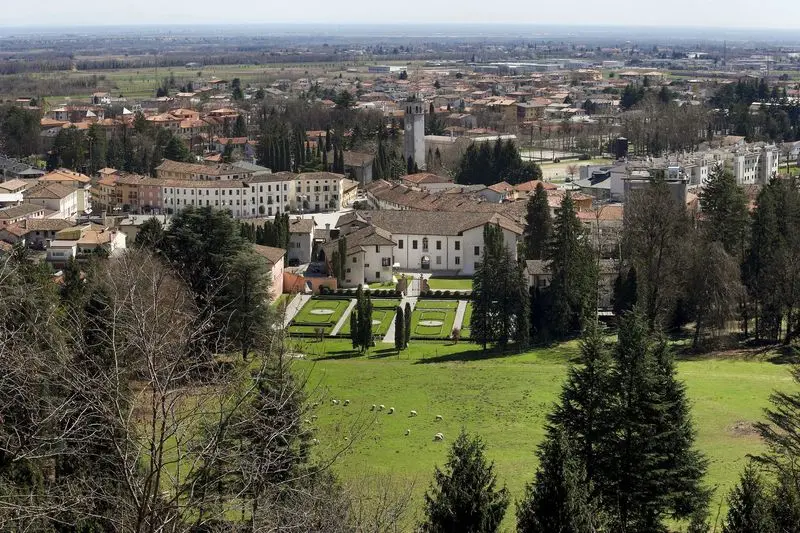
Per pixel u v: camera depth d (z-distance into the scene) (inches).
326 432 3703.3
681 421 3425.2
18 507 1843.0
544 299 6737.2
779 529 2628.0
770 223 6717.5
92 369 2116.1
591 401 3316.9
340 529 2064.5
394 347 6638.8
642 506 3211.1
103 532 2078.0
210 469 1850.4
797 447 3334.2
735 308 6245.1
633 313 3506.4
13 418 2245.3
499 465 4030.5
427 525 2645.2
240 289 5241.1
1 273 2625.5
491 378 5639.8
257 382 2021.4
